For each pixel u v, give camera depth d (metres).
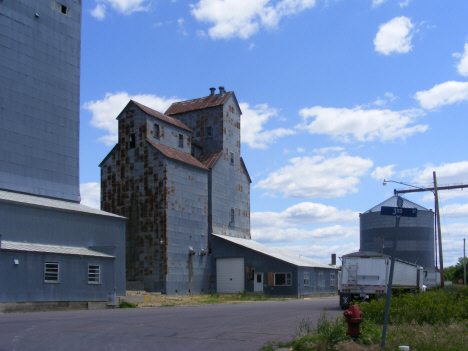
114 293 33.19
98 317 20.88
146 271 45.25
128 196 47.16
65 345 12.83
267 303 37.06
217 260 51.94
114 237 38.50
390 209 12.08
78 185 39.75
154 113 48.88
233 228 56.16
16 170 34.66
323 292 58.44
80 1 41.72
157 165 46.22
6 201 30.09
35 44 37.12
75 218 35.16
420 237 75.50
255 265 50.72
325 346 12.27
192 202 49.41
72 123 39.72
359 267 29.67
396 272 31.95
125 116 48.44
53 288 29.17
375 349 11.94
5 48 34.72
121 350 12.33
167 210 45.59
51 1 38.88
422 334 13.55
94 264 32.31
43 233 32.44
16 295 27.00
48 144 37.38
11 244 28.39
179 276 46.34
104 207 48.16
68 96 39.59
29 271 27.94
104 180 48.66
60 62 39.16
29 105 36.16
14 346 12.46
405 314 17.31
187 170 49.12
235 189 57.28
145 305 33.75
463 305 20.69
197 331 16.25
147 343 13.56
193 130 56.97
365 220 80.44
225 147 55.78
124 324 18.00
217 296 45.84
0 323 17.62
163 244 44.97
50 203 34.47
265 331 16.34
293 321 19.58
